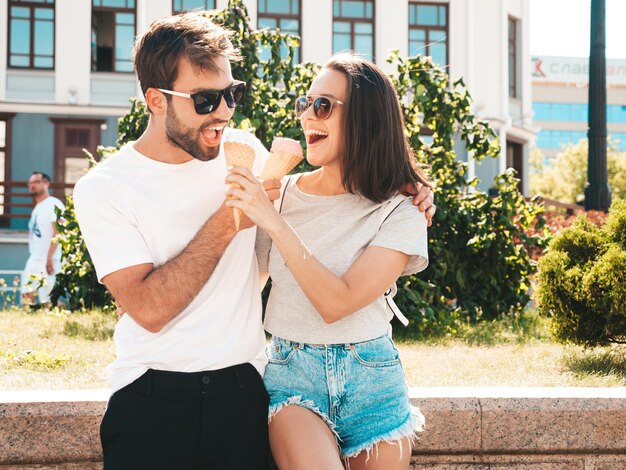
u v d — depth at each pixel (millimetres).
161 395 2271
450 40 19688
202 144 2348
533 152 59344
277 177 2350
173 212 2363
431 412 2984
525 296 8078
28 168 18703
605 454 3061
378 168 2432
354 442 2445
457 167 8070
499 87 19984
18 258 17188
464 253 8023
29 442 2826
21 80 18672
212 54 2299
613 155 46656
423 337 6578
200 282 2248
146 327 2262
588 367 4926
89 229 2307
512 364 4996
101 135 18922
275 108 8227
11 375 4402
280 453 2361
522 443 3014
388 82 2488
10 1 18609
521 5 21609
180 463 2279
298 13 19141
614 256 5094
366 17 19422
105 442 2309
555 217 11438
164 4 18891
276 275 2518
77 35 18766
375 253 2381
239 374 2338
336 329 2426
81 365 4750
